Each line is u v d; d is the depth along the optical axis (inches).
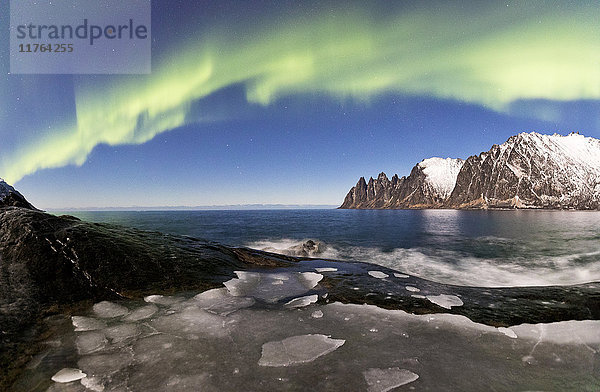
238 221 1988.2
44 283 208.8
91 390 108.7
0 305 174.4
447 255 621.3
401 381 114.3
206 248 340.8
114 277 230.7
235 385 112.3
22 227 258.1
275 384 113.0
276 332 161.9
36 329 156.4
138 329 163.9
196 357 133.7
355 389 109.4
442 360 131.5
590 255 607.8
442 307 205.2
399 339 153.3
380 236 1002.7
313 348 143.1
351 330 165.3
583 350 141.6
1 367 118.4
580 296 227.9
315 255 627.2
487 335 158.2
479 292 243.8
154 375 118.9
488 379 116.3
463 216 3068.4
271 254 384.2
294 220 2187.5
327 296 227.8
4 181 473.7
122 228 351.3
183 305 203.0
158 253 287.1
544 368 124.9
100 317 179.5
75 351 137.7
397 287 256.8
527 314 190.2
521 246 753.0
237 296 224.1
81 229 276.5
